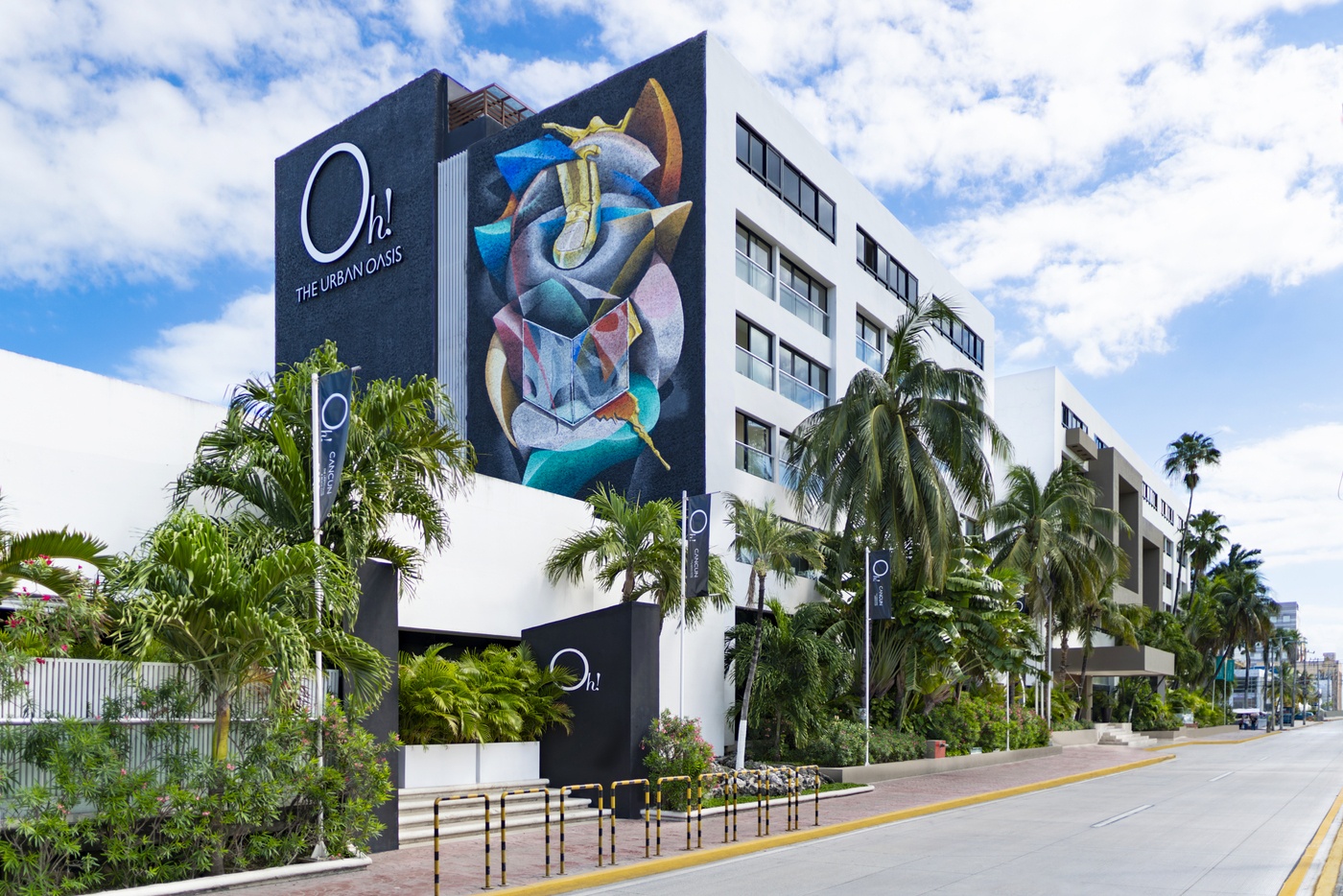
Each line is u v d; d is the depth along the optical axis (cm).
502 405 3106
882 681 2925
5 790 959
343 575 1227
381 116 3609
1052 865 1305
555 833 1573
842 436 2778
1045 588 4378
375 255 3541
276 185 3903
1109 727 5572
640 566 2138
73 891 975
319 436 1277
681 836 1539
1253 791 2502
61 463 1329
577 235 3016
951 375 2912
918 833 1672
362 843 1259
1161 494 8994
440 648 1848
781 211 3139
